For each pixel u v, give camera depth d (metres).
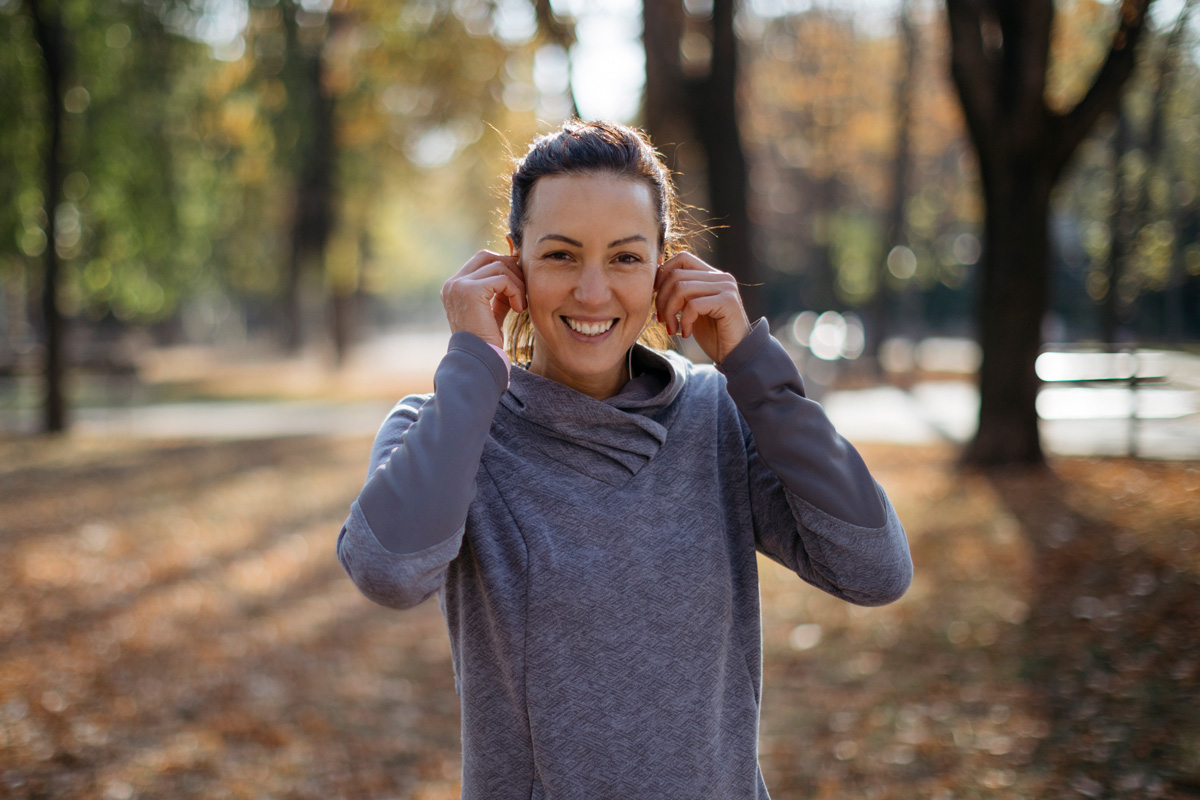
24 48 14.36
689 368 1.64
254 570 7.03
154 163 17.08
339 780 3.99
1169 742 3.67
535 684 1.36
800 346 25.22
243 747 4.27
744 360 1.49
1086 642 4.69
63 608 6.14
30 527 8.30
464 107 12.58
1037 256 9.17
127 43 15.67
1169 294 26.02
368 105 17.14
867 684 4.64
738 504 1.55
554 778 1.35
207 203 21.36
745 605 1.51
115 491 9.90
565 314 1.43
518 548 1.39
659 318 1.57
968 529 6.95
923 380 22.56
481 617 1.43
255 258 27.38
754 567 1.52
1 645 5.46
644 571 1.39
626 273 1.42
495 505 1.43
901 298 32.78
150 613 6.07
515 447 1.47
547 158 1.42
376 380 24.70
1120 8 8.48
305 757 4.19
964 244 35.16
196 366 32.06
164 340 42.56
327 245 22.11
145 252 18.38
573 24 10.07
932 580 5.93
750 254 9.56
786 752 4.06
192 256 22.61
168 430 15.52
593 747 1.35
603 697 1.36
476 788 1.41
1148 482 8.12
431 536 1.32
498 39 12.00
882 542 1.44
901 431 13.41
